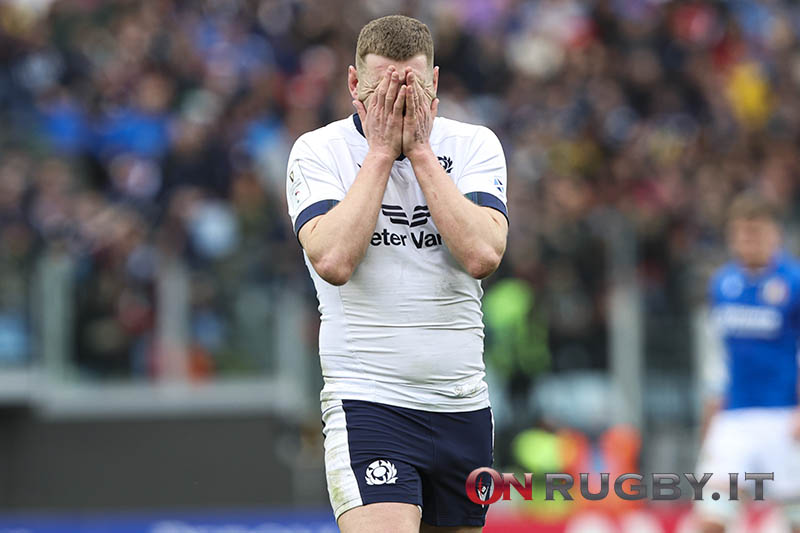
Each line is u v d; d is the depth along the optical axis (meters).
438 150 14.08
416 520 13.38
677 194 45.97
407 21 13.51
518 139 48.06
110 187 44.50
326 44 52.00
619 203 46.16
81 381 37.41
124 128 46.16
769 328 27.28
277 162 43.88
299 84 50.06
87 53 48.47
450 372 13.71
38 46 47.31
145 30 48.72
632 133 50.03
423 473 13.75
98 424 37.25
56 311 37.44
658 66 52.78
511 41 54.62
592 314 34.91
